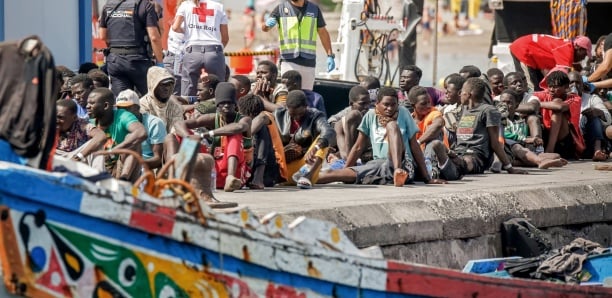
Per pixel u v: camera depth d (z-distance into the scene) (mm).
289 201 18203
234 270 12922
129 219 12117
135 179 17562
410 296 14398
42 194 11766
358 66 31594
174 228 12406
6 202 11672
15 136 12484
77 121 18250
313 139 20734
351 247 13961
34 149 12492
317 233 13625
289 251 13305
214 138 19625
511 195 20469
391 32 32312
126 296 12297
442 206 19062
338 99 27406
